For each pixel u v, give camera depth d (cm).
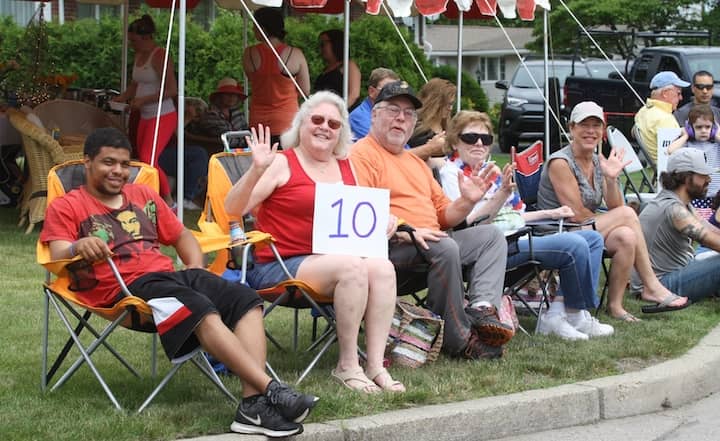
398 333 919
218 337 726
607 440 816
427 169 1009
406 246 935
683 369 946
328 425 741
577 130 1145
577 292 1049
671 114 1700
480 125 1072
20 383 827
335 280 837
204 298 739
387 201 870
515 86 3466
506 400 821
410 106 977
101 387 823
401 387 836
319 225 859
